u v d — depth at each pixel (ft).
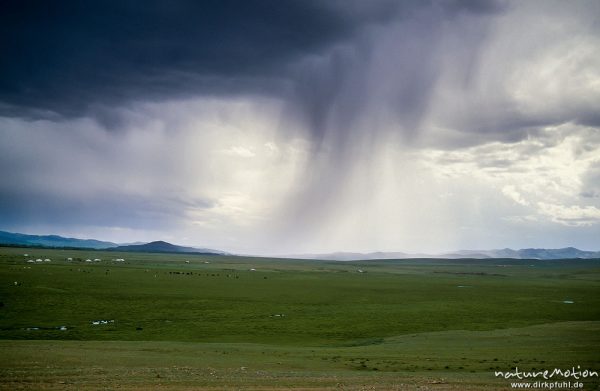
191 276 565.53
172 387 96.43
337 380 107.14
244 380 105.19
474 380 108.17
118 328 241.96
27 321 254.47
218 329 242.17
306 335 227.61
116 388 94.84
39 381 100.89
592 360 134.82
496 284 562.25
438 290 463.01
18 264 591.78
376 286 501.56
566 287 519.60
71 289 376.07
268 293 406.41
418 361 140.36
